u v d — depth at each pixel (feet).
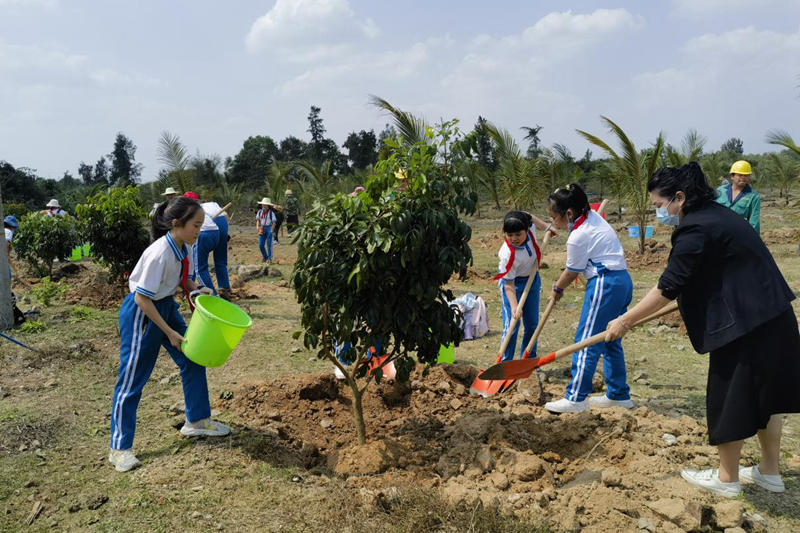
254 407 15.46
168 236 12.01
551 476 11.69
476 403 15.80
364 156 203.41
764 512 10.38
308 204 90.58
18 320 24.50
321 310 12.26
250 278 39.17
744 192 24.23
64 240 39.34
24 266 44.29
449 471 11.94
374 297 11.91
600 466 12.07
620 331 11.32
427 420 14.75
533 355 18.52
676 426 13.67
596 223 14.52
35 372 18.22
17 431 13.66
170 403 15.81
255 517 10.25
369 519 10.09
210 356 12.13
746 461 12.28
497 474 11.48
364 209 11.79
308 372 18.71
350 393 16.85
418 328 12.25
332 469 12.55
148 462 12.30
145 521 10.13
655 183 10.94
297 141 226.38
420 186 11.60
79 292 31.01
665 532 9.57
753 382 9.99
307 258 11.67
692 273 10.26
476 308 23.13
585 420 13.50
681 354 20.45
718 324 10.08
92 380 17.60
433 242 11.63
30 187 161.58
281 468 12.17
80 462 12.44
